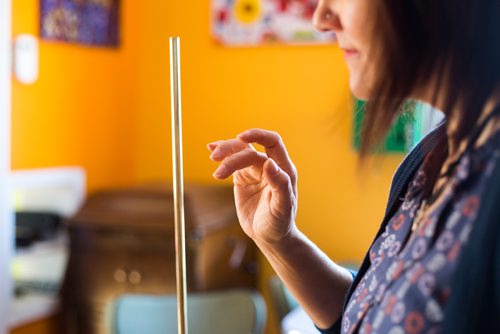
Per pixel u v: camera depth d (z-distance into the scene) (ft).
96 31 12.65
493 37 2.74
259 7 12.82
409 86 2.86
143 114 13.71
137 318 9.57
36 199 12.31
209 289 11.52
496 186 2.71
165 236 11.27
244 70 12.97
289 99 12.71
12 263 11.79
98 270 11.59
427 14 2.76
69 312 11.69
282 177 3.58
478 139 2.85
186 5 13.32
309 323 8.85
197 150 13.32
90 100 12.64
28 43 11.16
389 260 3.18
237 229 12.39
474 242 2.72
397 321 2.89
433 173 3.15
